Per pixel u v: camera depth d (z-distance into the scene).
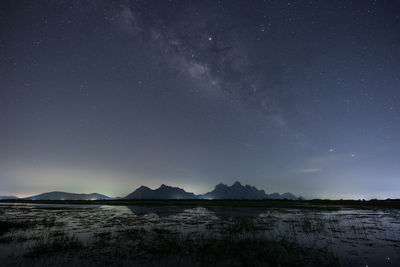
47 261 10.22
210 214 32.03
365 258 10.61
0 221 22.89
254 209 42.03
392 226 20.25
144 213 34.16
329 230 18.03
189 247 12.59
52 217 28.28
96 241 14.17
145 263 9.95
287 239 14.59
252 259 10.46
